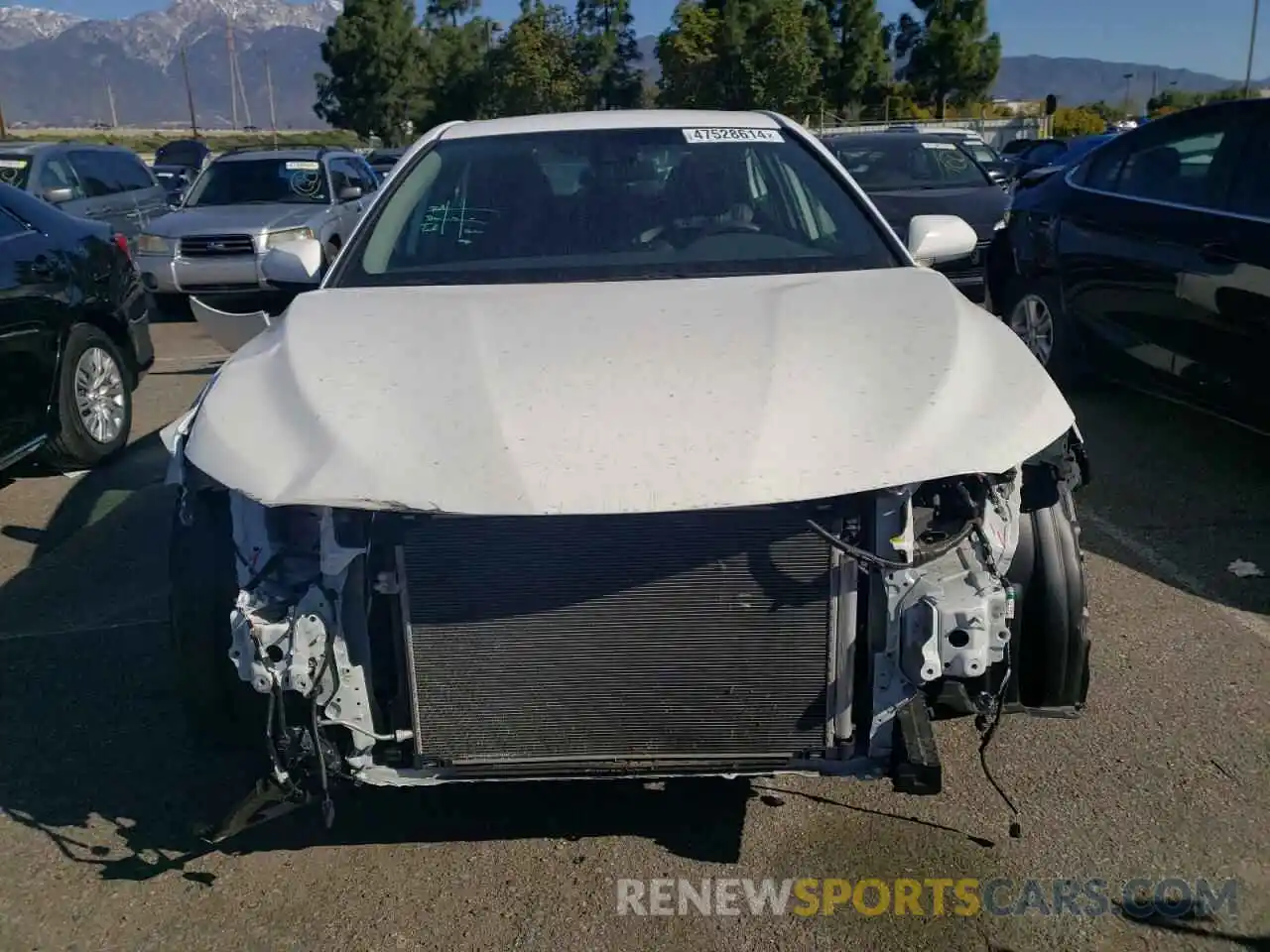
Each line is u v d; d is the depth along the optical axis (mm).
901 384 2621
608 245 3574
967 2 54281
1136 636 3986
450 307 3102
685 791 3170
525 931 2670
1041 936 2621
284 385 2744
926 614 2469
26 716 3643
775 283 3254
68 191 11000
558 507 2322
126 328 6652
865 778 2617
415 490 2365
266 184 12312
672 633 2514
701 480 2363
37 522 5512
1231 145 5547
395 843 2998
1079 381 6898
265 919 2727
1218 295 5320
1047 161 23109
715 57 49312
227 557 2920
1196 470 5699
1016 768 3242
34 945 2652
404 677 2586
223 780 3270
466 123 4230
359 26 63750
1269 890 2750
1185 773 3197
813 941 2621
